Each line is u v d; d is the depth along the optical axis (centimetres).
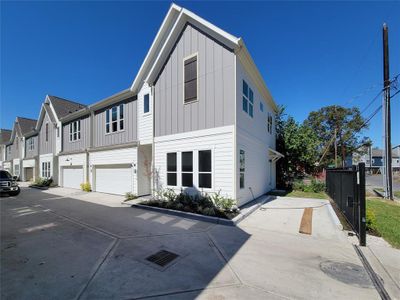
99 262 412
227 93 860
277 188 1686
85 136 1634
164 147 1055
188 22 985
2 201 1151
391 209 874
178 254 450
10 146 3225
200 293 313
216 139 877
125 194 1254
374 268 388
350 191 639
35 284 337
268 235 571
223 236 563
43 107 2169
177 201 897
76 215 805
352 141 3084
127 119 1306
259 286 331
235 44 832
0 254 452
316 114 3266
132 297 304
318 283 339
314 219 731
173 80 1037
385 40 1224
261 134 1277
